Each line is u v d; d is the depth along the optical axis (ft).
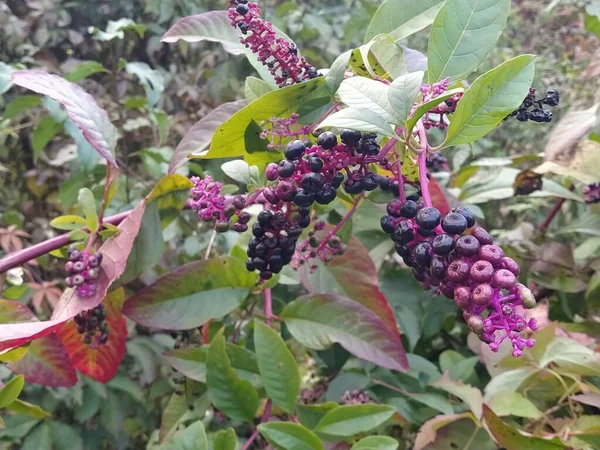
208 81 2.88
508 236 1.72
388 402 1.30
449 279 0.57
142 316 1.09
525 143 3.11
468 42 0.76
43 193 2.64
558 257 1.52
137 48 3.09
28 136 2.68
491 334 0.55
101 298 1.00
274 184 0.89
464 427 1.17
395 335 1.22
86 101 1.13
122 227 1.09
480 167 1.76
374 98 0.71
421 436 1.14
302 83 0.82
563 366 1.17
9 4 2.93
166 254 1.79
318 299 1.15
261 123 0.88
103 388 2.01
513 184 1.60
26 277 1.73
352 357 1.41
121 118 2.37
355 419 0.98
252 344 1.45
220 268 1.13
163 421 1.25
